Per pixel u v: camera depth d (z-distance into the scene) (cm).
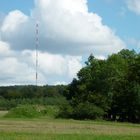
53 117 11775
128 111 11606
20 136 4941
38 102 18688
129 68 12025
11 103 19912
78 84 12669
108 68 12156
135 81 11669
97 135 5300
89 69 12494
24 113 11700
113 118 11956
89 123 9150
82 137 4950
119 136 5275
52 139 4694
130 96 11456
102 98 11825
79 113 11462
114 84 11994
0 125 7556
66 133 5659
